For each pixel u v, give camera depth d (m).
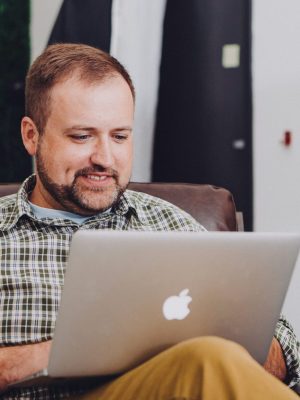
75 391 1.56
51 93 1.74
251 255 1.41
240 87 2.49
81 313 1.32
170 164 2.54
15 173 2.72
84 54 1.75
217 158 2.51
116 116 1.73
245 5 2.47
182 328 1.40
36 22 2.71
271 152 2.64
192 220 1.90
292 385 1.73
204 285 1.39
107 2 2.48
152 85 2.53
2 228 1.74
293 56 2.61
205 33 2.46
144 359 1.40
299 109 2.62
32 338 1.63
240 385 1.17
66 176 1.74
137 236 1.31
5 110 2.71
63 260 1.73
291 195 2.64
